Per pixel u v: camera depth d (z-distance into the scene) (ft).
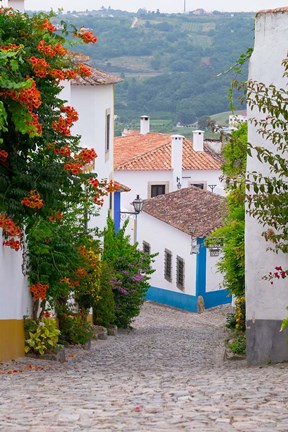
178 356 62.39
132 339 80.89
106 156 98.37
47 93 43.75
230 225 64.69
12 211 44.37
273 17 43.91
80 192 47.85
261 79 44.37
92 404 28.58
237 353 56.13
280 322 45.55
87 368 47.55
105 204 95.86
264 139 44.78
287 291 45.32
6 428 23.59
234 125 63.26
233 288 66.44
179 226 134.00
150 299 148.56
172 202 146.92
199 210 139.13
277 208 43.01
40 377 38.73
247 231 45.55
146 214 150.51
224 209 78.95
